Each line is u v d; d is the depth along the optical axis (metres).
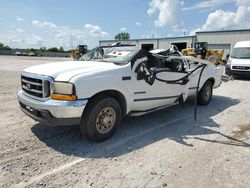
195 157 3.60
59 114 3.52
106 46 5.38
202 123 5.31
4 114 5.38
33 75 3.87
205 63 5.54
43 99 3.68
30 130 4.44
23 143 3.86
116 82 4.04
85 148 3.79
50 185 2.76
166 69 5.11
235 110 6.54
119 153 3.66
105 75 3.92
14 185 2.73
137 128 4.83
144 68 4.52
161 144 4.05
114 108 4.11
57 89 3.57
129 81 4.28
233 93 9.27
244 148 3.98
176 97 5.51
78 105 3.56
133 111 4.61
